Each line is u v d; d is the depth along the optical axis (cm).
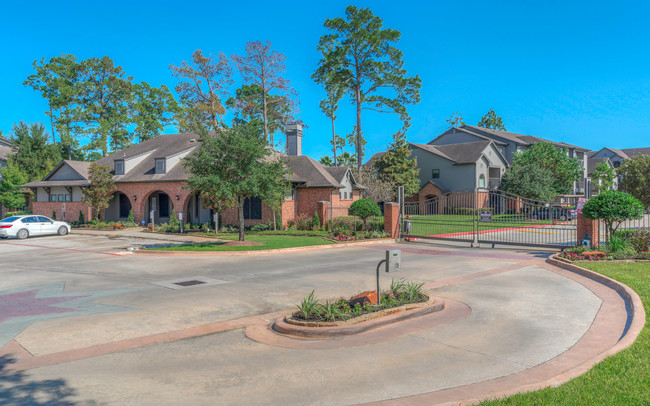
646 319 691
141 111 5562
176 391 476
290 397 458
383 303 789
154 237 2481
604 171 5400
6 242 2334
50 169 4334
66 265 1478
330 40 4112
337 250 1881
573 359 556
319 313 731
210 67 4722
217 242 2139
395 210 2303
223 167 1906
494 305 851
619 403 414
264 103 4347
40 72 5356
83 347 632
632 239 1507
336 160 6184
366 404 438
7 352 612
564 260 1380
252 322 763
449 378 501
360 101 4225
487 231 2761
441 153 4731
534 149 4369
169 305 891
